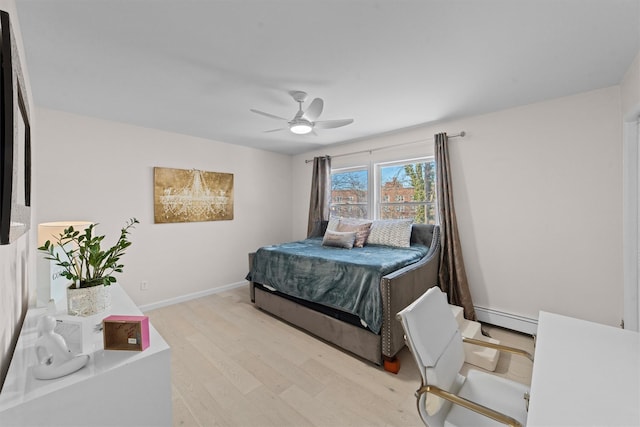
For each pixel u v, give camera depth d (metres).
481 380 1.38
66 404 0.87
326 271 2.55
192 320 3.07
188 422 1.63
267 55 1.80
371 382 1.99
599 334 1.28
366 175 4.08
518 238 2.75
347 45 1.69
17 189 0.91
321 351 2.42
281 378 2.04
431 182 3.49
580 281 2.45
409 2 1.34
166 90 2.30
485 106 2.70
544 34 1.59
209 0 1.32
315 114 2.35
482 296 2.98
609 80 2.17
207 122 3.15
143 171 3.30
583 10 1.39
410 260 2.67
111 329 1.06
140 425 1.01
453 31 1.56
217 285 4.05
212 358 2.30
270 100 2.51
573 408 0.83
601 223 2.34
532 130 2.64
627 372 1.00
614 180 2.27
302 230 5.00
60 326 1.04
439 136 3.14
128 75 2.04
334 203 4.53
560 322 1.42
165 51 1.75
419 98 2.50
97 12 1.39
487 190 2.92
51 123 2.67
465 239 3.07
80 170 2.85
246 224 4.42
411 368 2.17
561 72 2.04
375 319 2.11
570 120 2.45
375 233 3.46
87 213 2.90
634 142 2.10
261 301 3.27
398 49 1.74
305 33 1.58
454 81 2.17
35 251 2.14
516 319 2.77
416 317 1.22
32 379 0.89
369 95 2.42
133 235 3.23
